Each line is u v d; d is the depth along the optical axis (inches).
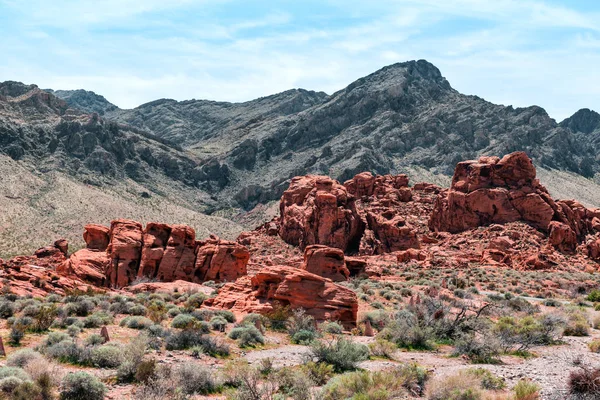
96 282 2034.9
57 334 815.1
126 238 2156.7
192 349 818.8
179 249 2188.7
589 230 3341.5
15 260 2470.5
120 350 740.0
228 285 1428.4
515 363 840.3
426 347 984.9
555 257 2874.0
